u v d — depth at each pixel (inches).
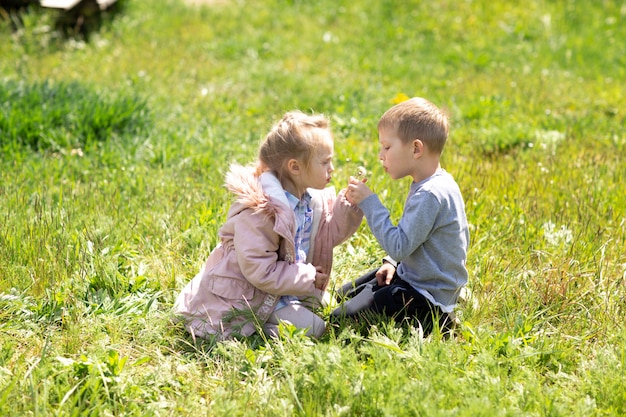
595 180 207.0
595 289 147.1
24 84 257.9
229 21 407.5
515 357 120.2
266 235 127.2
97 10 386.0
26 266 148.3
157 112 263.1
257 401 110.7
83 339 127.8
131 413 108.9
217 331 130.3
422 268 132.3
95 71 323.0
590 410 106.9
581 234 171.9
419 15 422.0
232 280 132.4
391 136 130.8
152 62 337.7
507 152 242.8
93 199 181.6
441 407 106.5
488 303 140.7
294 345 122.5
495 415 102.6
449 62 363.6
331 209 140.6
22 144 221.6
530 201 190.7
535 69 352.5
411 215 128.1
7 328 128.6
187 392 115.5
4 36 348.8
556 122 268.5
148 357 119.7
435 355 117.6
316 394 109.8
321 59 357.1
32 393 106.7
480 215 179.9
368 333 131.0
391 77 333.4
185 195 187.8
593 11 430.9
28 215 168.9
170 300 143.5
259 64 343.0
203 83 314.0
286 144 127.7
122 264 153.9
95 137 230.1
